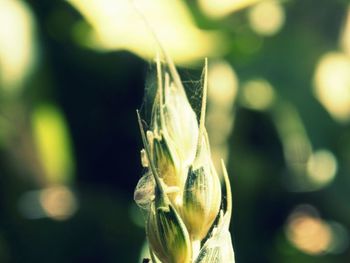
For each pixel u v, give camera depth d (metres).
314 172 0.33
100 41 0.29
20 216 0.31
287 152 0.32
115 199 0.32
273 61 0.32
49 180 0.30
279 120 0.31
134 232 0.31
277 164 0.32
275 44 0.32
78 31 0.30
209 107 0.30
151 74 0.18
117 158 0.32
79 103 0.31
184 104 0.14
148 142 0.13
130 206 0.32
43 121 0.29
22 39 0.28
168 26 0.29
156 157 0.13
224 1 0.30
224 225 0.13
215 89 0.30
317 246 0.34
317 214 0.34
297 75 0.32
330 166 0.33
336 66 0.33
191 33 0.29
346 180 0.32
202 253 0.13
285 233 0.33
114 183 0.32
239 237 0.33
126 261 0.31
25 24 0.28
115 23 0.29
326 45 0.33
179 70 0.29
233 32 0.31
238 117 0.31
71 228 0.31
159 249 0.13
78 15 0.30
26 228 0.31
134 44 0.29
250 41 0.32
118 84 0.31
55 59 0.30
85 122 0.31
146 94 0.16
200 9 0.30
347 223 0.33
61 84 0.30
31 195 0.30
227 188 0.13
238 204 0.32
